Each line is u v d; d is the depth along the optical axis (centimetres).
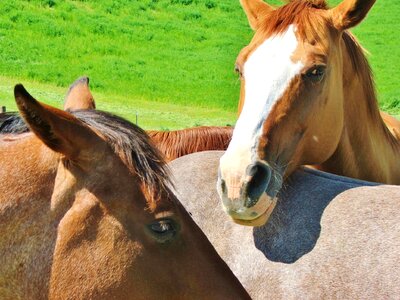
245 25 4462
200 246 294
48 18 3903
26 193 285
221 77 3588
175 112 2903
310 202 353
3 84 2888
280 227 348
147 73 3512
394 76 3528
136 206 284
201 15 4562
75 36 3803
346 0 387
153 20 4356
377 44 4072
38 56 3444
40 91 2842
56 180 285
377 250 309
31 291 281
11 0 3956
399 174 495
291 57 362
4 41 3503
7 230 283
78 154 280
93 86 3219
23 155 294
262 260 343
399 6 4812
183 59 3825
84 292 278
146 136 300
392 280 296
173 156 477
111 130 292
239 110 386
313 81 367
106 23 4084
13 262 282
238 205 327
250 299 299
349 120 431
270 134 348
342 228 326
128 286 279
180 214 292
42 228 282
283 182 371
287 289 323
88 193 282
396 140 509
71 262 279
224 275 294
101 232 280
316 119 377
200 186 403
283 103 355
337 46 393
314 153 389
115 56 3722
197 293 287
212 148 479
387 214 322
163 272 284
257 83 358
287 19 377
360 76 432
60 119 269
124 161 287
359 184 359
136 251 281
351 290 304
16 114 320
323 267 317
